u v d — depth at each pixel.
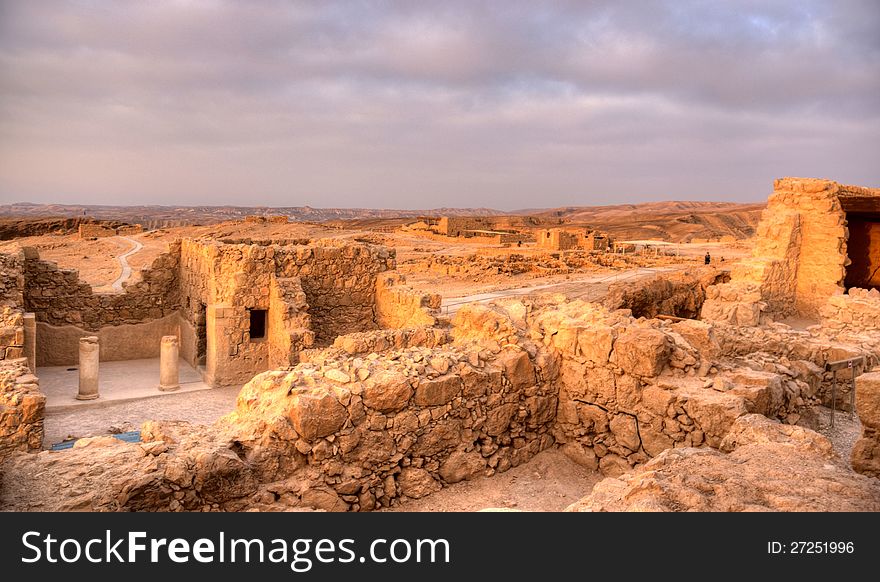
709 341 10.81
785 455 6.38
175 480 6.46
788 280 23.20
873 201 24.45
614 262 52.34
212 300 19.59
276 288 18.94
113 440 7.88
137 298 23.16
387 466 8.04
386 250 22.38
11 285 17.64
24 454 7.19
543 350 10.00
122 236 83.38
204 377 19.94
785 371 10.64
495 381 9.13
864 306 16.84
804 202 23.30
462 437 8.80
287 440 7.40
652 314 25.20
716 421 7.89
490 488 8.73
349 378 8.05
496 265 48.38
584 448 9.60
